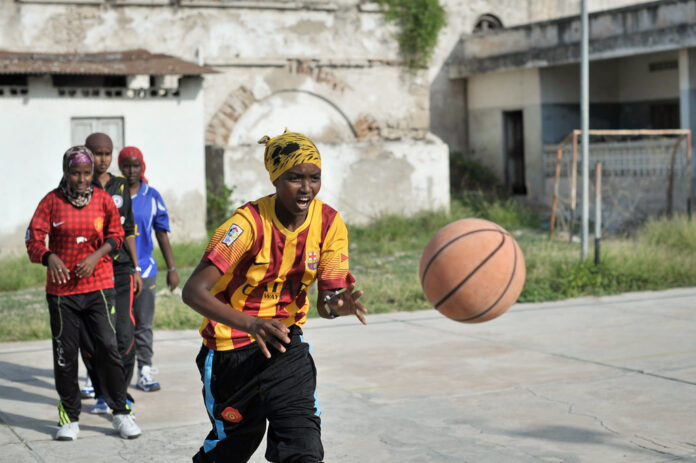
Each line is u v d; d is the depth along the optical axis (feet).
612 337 27.94
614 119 75.56
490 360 24.88
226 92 64.95
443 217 63.77
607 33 66.28
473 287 15.29
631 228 59.88
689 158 55.47
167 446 17.49
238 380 11.85
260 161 60.18
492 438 17.51
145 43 61.62
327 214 12.07
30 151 51.31
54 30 58.85
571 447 16.83
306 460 11.14
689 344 26.61
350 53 68.59
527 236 58.70
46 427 18.99
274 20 65.77
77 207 17.83
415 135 71.26
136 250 21.18
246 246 11.43
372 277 41.60
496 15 82.02
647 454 16.30
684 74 61.31
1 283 41.09
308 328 30.66
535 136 72.79
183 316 31.99
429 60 71.05
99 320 17.98
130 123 53.47
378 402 20.45
